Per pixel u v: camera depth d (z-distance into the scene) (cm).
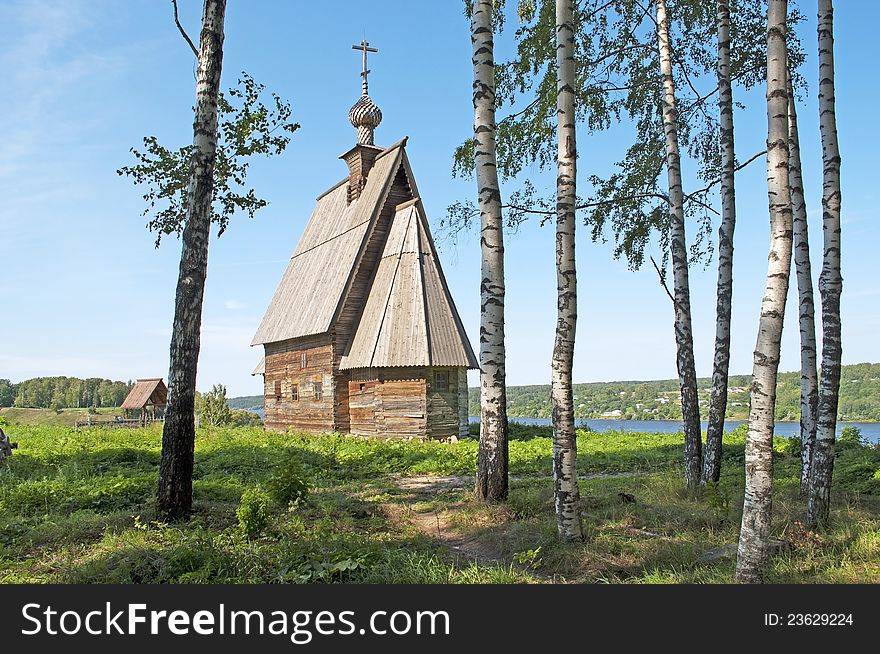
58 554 860
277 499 1078
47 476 1511
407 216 2952
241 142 1446
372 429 2675
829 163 1016
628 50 1461
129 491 1212
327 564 741
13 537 941
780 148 684
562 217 964
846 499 1099
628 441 2530
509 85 1393
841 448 1909
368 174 3331
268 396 3459
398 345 2639
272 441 2395
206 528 980
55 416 7412
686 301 1333
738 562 684
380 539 909
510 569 752
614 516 1023
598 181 1524
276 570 749
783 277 671
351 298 2903
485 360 1169
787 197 679
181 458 1034
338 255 3141
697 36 1468
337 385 2814
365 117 3369
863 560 742
